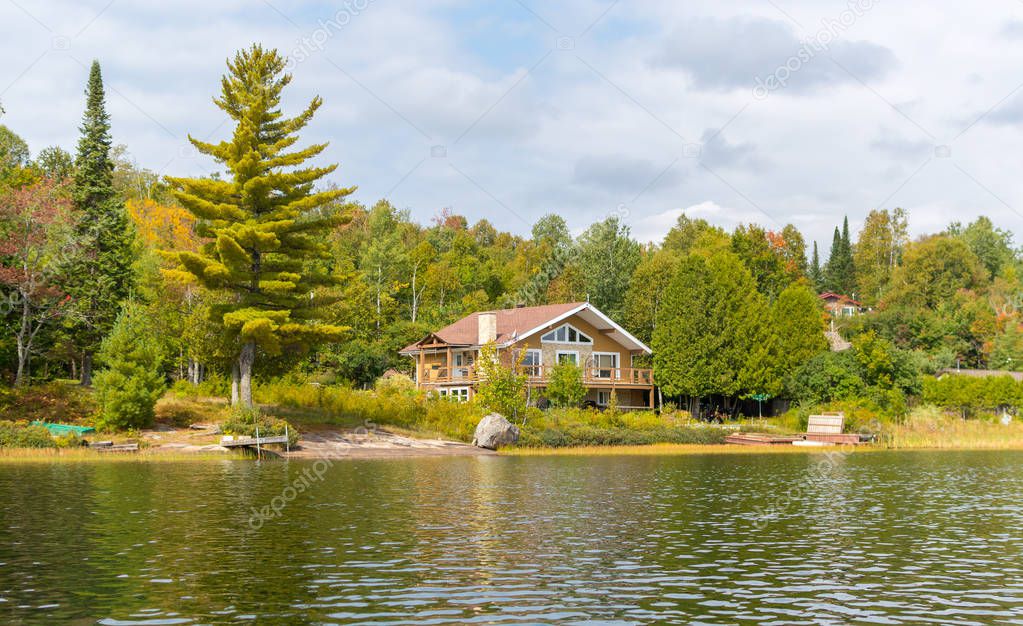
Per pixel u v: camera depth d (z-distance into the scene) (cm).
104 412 4259
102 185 6297
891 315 10194
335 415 5203
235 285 4612
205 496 2447
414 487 2770
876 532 1966
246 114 4572
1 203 5147
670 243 12531
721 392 6919
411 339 8194
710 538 1862
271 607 1257
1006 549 1759
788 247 13050
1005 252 15412
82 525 1941
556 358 6744
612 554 1670
